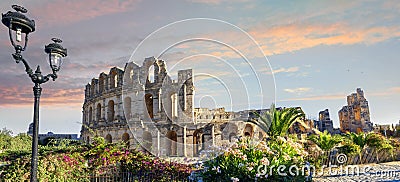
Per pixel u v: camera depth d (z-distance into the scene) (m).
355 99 80.12
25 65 11.18
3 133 56.44
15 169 16.73
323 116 79.94
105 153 19.91
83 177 18.47
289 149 15.34
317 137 30.20
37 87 11.49
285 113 31.16
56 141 28.02
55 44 12.21
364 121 75.81
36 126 11.34
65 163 18.39
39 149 22.95
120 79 53.50
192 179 15.80
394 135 53.41
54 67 12.09
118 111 53.00
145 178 18.48
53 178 17.28
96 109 59.12
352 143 29.08
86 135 60.50
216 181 13.65
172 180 17.75
